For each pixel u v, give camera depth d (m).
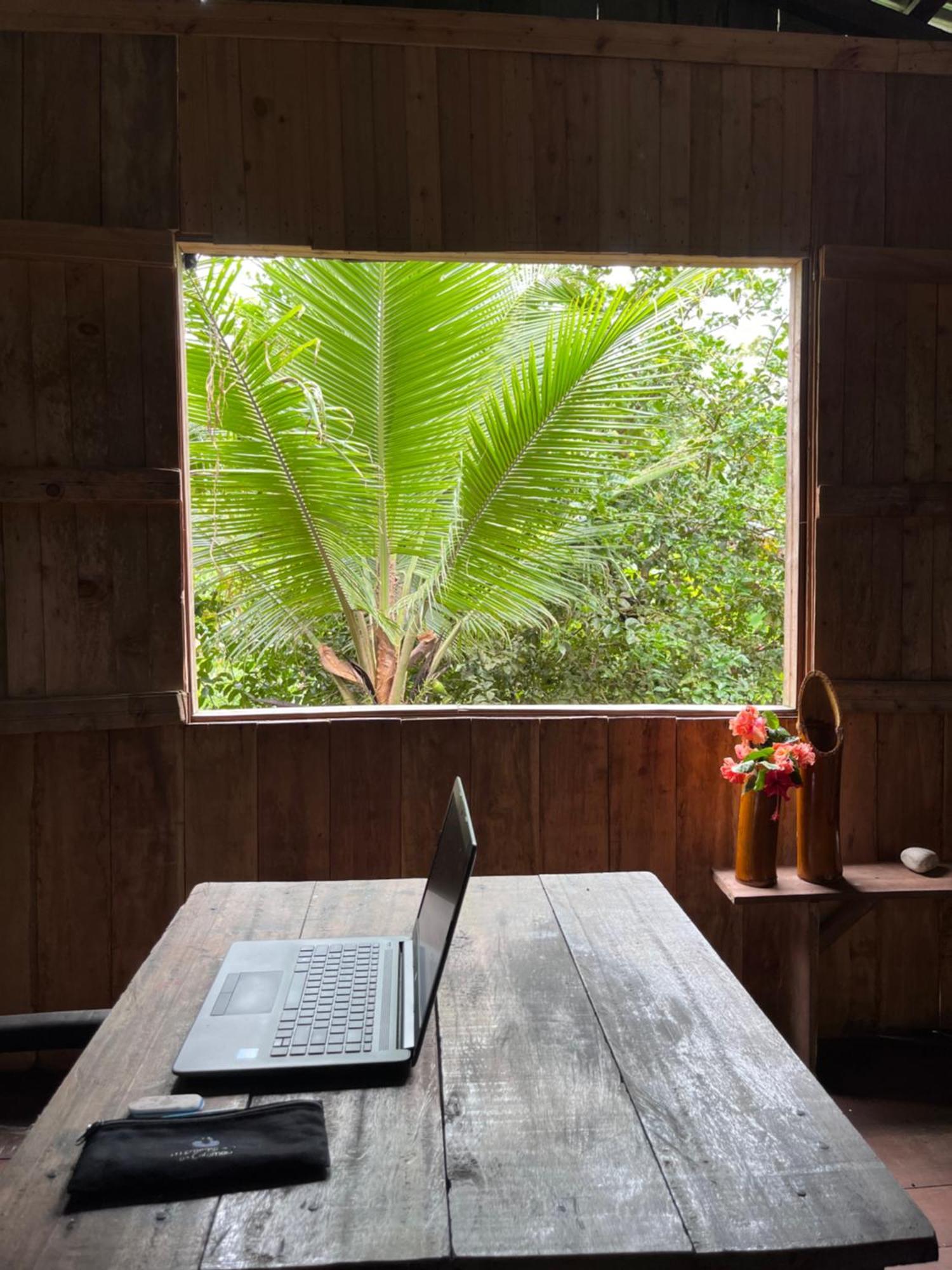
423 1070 1.20
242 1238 0.90
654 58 2.83
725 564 5.36
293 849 2.84
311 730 2.83
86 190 2.69
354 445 3.63
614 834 2.90
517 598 3.85
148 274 2.73
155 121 2.71
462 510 3.63
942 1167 2.29
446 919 1.29
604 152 2.84
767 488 5.42
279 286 3.58
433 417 3.64
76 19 2.66
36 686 2.72
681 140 2.86
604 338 3.38
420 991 1.35
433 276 3.44
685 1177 0.99
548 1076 1.19
